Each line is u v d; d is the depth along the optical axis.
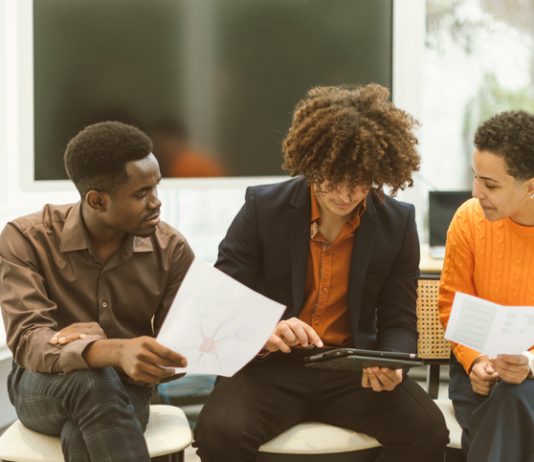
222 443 1.73
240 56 2.88
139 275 1.86
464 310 1.63
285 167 1.82
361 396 1.84
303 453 1.76
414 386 1.87
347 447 1.78
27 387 1.73
